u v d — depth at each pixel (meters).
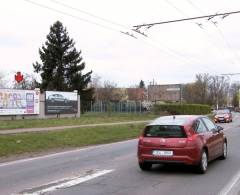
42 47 68.25
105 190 9.59
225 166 13.29
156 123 12.34
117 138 25.33
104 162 14.38
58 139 21.47
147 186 10.06
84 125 31.56
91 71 69.94
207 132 13.02
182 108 67.06
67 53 68.06
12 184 10.34
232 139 23.30
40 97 42.69
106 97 105.31
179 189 9.71
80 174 11.82
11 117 39.03
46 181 10.74
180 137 11.84
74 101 47.22
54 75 66.06
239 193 9.30
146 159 12.12
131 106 67.31
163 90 113.25
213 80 112.56
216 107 109.69
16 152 17.33
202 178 11.16
